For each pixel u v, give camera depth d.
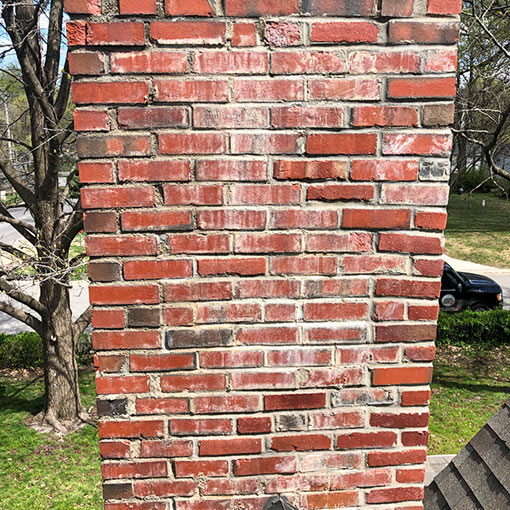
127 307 1.43
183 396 1.47
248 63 1.34
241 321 1.45
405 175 1.41
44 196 6.57
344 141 1.39
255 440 1.51
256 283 1.44
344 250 1.44
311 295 1.45
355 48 1.35
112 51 1.32
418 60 1.36
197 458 1.51
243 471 1.52
